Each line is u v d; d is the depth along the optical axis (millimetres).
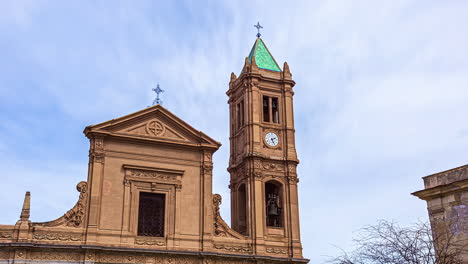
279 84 42469
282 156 40219
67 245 31859
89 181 34219
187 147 37406
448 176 32219
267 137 40438
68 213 33156
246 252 36625
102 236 33375
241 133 41406
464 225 30281
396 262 22453
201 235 35750
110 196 34375
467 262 29312
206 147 37656
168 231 35156
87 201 33812
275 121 41969
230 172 41875
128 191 34906
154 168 35969
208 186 37000
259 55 43750
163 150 36812
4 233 31422
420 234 23250
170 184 36219
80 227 33156
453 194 31469
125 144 35906
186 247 35219
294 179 39750
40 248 31484
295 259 37000
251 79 41406
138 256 33406
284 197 39125
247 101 41031
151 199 36125
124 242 33656
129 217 34375
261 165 39250
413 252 22500
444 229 29578
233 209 40906
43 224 32438
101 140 35219
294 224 38469
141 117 36938
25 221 31953
